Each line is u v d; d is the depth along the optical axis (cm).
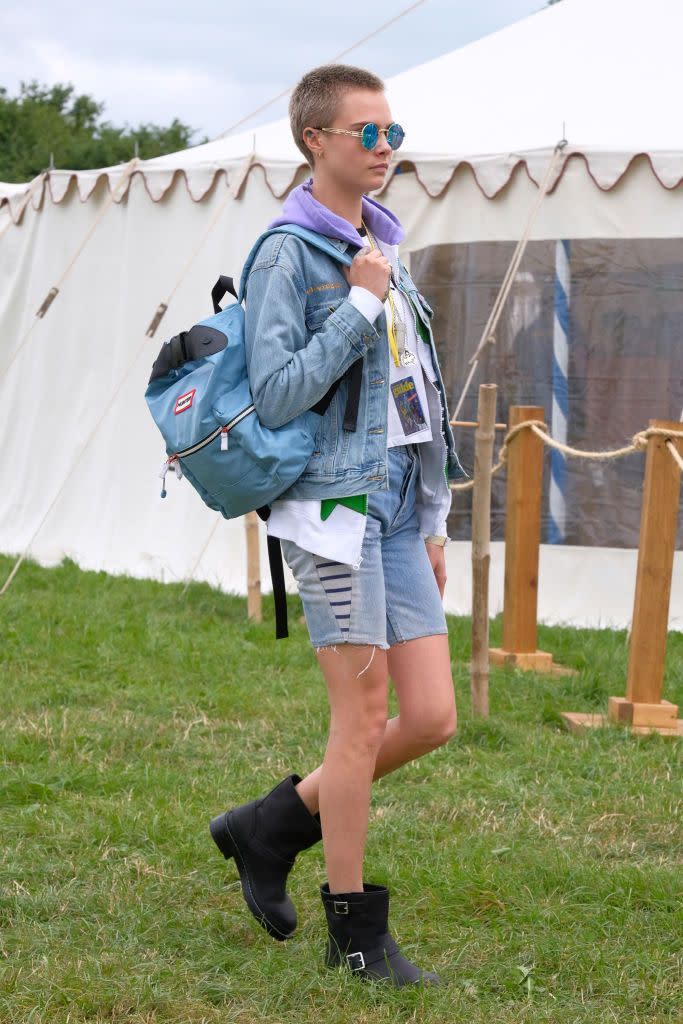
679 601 894
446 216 899
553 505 904
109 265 1022
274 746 567
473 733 582
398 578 341
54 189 1041
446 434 354
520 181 877
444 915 380
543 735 602
